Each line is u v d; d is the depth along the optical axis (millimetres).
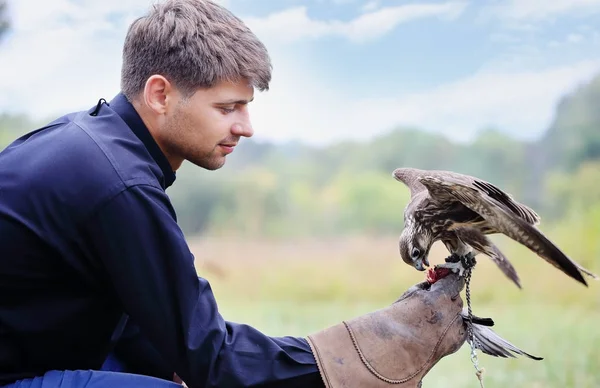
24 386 2609
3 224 2504
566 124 15930
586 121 15711
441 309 2818
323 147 18922
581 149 15711
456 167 17656
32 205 2504
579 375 5172
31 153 2596
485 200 2930
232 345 2566
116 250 2490
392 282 10891
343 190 17656
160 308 2514
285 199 17578
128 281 2510
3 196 2537
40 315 2604
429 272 2941
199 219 17188
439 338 2791
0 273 2531
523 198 16016
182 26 2664
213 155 2785
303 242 14375
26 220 2498
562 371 5234
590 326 7352
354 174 18281
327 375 2625
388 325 2742
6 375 2648
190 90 2688
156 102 2709
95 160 2520
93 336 2727
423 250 3758
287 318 7930
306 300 10492
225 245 14008
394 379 2701
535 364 5477
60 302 2611
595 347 6066
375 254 12133
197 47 2650
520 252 10273
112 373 2688
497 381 5098
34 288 2576
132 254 2490
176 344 2533
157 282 2510
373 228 17000
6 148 2771
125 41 2801
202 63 2650
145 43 2713
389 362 2697
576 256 11242
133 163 2559
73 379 2648
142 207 2500
